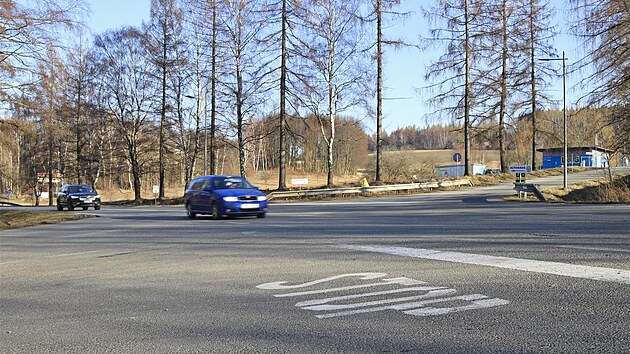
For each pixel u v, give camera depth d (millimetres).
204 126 41156
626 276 6703
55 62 21703
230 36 35906
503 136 40875
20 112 21984
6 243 13945
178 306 6113
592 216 16156
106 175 62750
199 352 4531
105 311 6043
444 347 4406
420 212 20031
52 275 8656
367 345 4523
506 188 37438
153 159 47750
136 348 4691
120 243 12773
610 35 25891
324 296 6270
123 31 43469
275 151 78062
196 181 20953
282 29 34031
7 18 19891
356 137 58844
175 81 41562
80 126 45250
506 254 8609
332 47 35406
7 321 5793
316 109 35906
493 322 5020
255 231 14078
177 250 10898
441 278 6930
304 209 24453
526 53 39000
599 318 5035
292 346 4582
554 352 4215
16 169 40625
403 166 53156
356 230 13344
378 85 36438
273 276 7594
